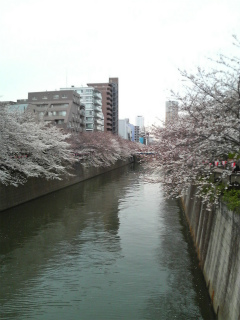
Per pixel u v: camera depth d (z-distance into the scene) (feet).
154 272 44.55
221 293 31.01
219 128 29.58
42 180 105.60
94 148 177.99
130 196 104.63
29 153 95.45
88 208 85.97
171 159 41.39
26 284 41.29
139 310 35.12
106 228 66.44
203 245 45.21
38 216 76.89
